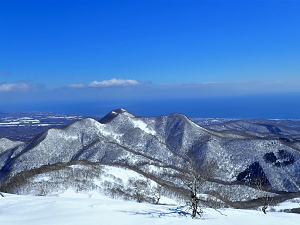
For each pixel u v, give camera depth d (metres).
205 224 22.08
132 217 23.03
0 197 35.00
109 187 71.31
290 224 23.95
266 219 25.69
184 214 26.12
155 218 23.08
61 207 27.27
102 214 23.89
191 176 26.02
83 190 64.00
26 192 60.03
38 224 20.05
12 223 20.42
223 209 33.41
